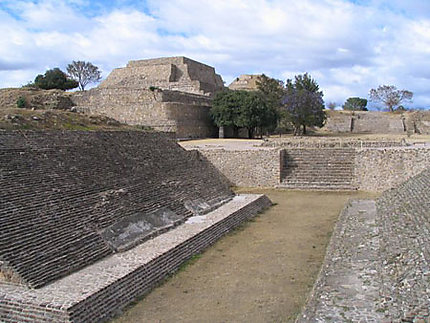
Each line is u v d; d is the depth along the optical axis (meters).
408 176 33.00
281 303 13.86
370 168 34.34
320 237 21.50
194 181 28.05
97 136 25.52
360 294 12.98
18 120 24.16
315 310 12.00
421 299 11.11
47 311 11.80
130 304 13.87
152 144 29.55
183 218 22.44
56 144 22.12
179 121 51.00
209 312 13.31
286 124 74.06
